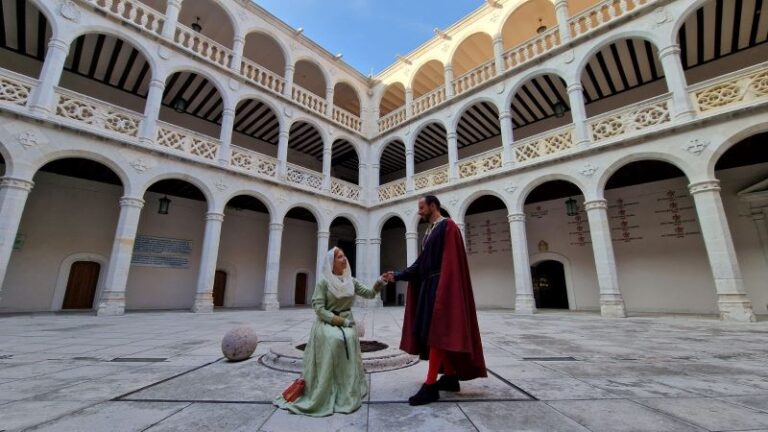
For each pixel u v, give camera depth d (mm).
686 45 12727
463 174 15359
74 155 10250
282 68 19656
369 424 2195
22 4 10953
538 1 15008
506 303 16625
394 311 14016
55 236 12617
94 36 12391
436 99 17344
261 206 17922
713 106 9492
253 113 17422
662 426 2137
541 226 16141
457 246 2881
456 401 2654
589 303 14203
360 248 18375
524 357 4414
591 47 12195
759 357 4312
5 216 8734
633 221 13625
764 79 8789
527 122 17875
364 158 19562
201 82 15133
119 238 10711
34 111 9539
